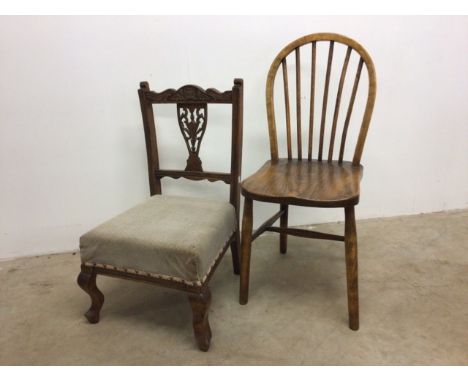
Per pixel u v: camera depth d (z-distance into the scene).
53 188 1.43
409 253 1.40
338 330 1.00
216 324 1.05
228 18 1.24
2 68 1.22
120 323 1.08
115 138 1.38
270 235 1.62
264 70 1.33
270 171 1.12
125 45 1.24
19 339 1.01
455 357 0.89
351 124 1.47
